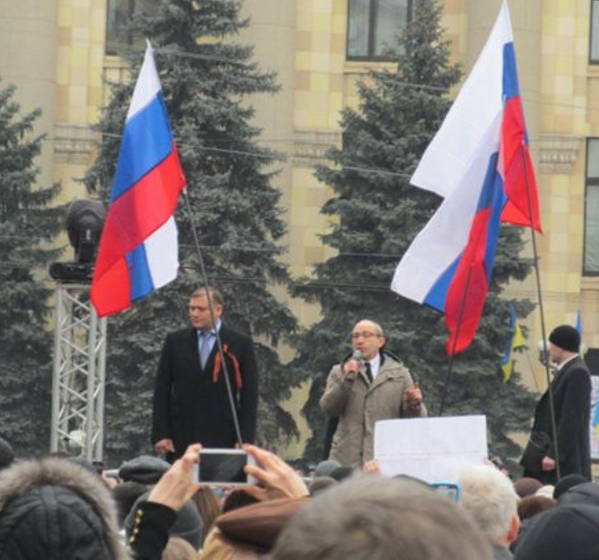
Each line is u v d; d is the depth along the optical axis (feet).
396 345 206.18
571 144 242.99
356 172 209.87
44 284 211.20
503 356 206.80
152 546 28.22
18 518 24.40
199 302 74.90
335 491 17.12
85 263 119.85
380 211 208.54
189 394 75.15
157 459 56.54
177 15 207.21
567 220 243.19
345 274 211.00
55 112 241.76
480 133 72.02
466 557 16.79
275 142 239.91
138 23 209.97
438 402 206.69
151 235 69.67
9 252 211.61
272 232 211.00
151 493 28.60
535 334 237.04
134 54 209.36
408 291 70.59
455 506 17.08
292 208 242.58
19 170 212.84
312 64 244.83
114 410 201.57
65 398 125.39
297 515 17.11
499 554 40.29
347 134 211.20
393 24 245.65
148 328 201.57
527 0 241.96
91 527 24.63
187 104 206.28
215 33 208.85
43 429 212.02
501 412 207.82
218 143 208.54
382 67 238.07
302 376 213.87
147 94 69.82
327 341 211.82
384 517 16.84
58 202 240.94
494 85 72.13
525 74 241.76
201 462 29.84
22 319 210.79
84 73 242.99
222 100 207.82
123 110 208.85
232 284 208.23
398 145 208.74
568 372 72.23
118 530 25.22
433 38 210.59
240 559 21.24
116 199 69.82
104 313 70.08
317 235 211.00
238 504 35.94
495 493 40.52
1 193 212.02
